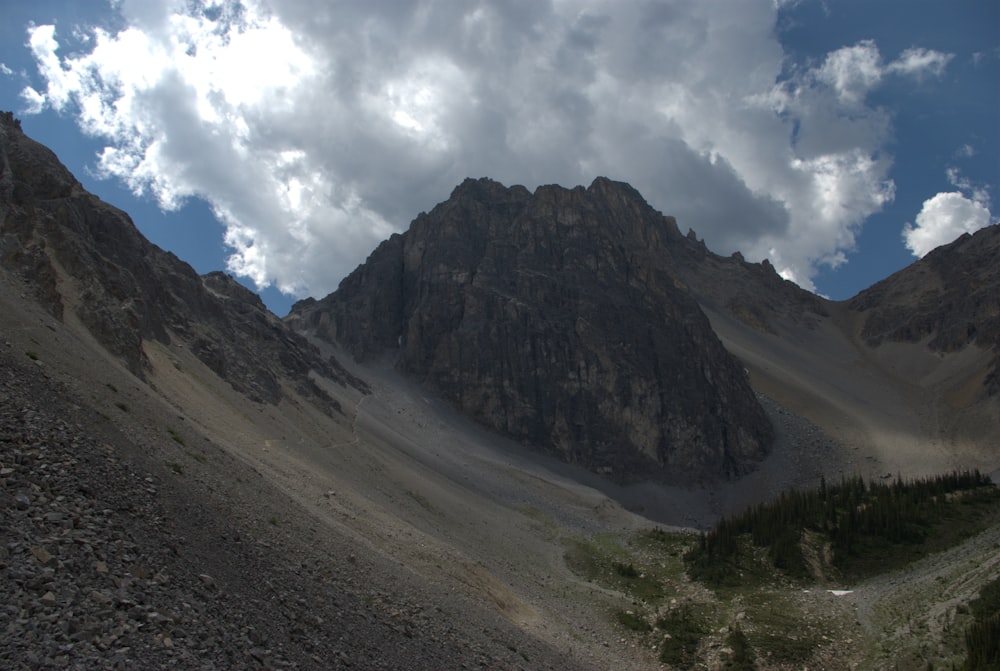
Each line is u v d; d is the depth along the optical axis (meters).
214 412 77.25
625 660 63.62
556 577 91.38
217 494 38.09
